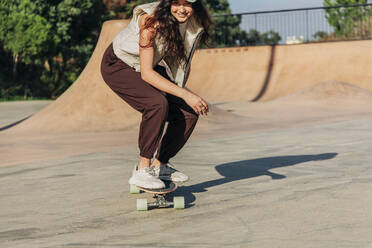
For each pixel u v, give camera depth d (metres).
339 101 14.34
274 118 10.60
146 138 3.00
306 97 15.15
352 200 3.13
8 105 17.91
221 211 3.00
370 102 14.08
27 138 8.31
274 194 3.41
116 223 2.82
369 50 20.86
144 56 2.94
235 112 12.66
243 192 3.52
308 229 2.53
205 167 4.70
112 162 5.31
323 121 9.34
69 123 9.26
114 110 9.52
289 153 5.42
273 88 21.12
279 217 2.79
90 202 3.41
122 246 2.38
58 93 26.75
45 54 23.94
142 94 3.00
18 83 25.45
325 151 5.46
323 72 20.89
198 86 22.75
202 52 24.19
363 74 20.28
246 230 2.56
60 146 7.05
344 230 2.48
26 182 4.35
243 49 23.28
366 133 7.02
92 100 9.65
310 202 3.12
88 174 4.61
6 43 23.17
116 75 3.10
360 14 23.19
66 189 3.93
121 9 27.53
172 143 3.21
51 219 2.99
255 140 6.75
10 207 3.37
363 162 4.61
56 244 2.46
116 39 3.12
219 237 2.46
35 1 23.95
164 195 3.08
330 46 21.62
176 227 2.69
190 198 3.39
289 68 21.70
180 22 2.96
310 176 4.02
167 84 2.92
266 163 4.79
